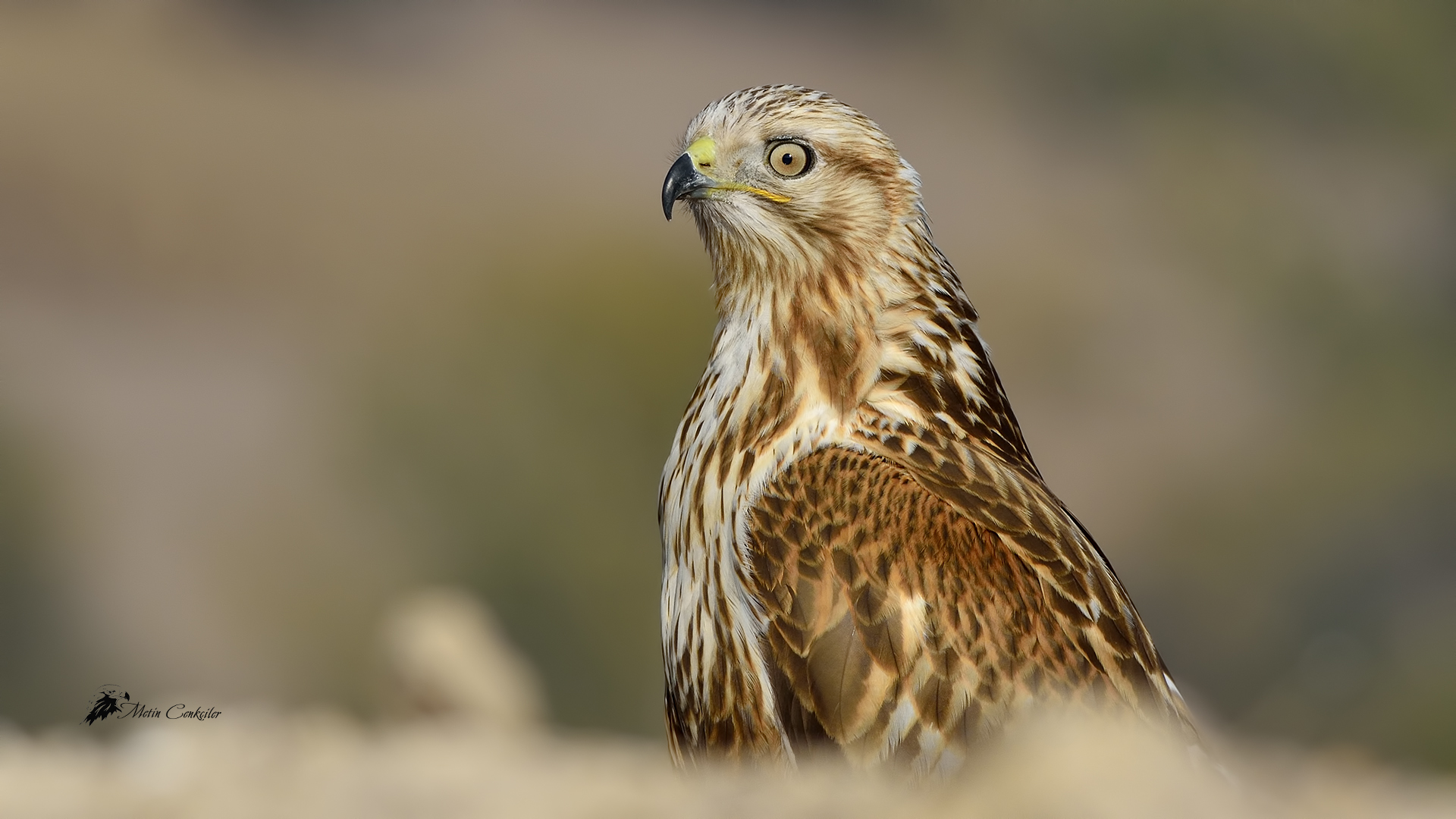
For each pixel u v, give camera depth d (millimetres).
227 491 50906
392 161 83188
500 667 11820
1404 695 26578
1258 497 59375
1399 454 60875
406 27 95750
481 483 44312
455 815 6578
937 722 7023
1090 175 88938
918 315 8078
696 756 7770
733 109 8539
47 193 74938
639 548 42719
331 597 44406
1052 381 73625
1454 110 84625
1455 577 53625
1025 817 5258
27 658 42156
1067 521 7793
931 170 90188
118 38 86375
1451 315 75500
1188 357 75000
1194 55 87438
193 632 44031
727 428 7965
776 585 7355
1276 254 77625
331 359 59781
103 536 48188
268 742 7723
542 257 52312
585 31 101188
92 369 64625
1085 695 7098
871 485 7457
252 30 92688
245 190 78250
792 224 8141
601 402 44844
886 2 102375
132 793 7301
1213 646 52781
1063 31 92062
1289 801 6086
